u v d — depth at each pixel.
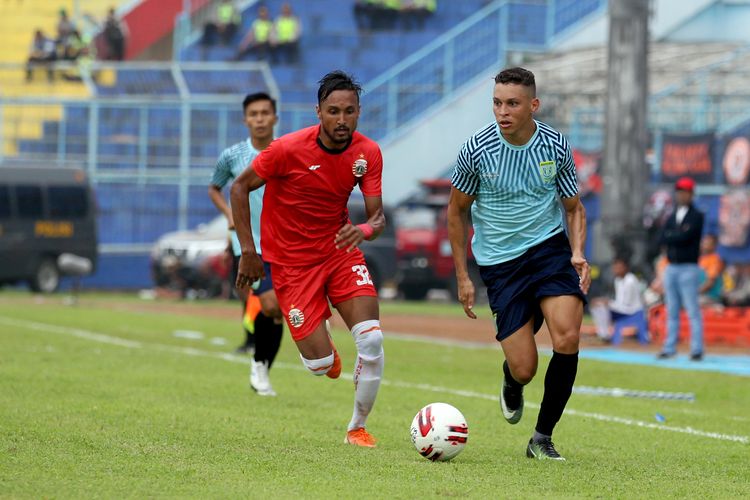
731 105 144.12
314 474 24.39
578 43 156.12
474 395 41.72
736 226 125.50
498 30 156.50
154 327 72.00
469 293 28.97
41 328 67.69
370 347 28.30
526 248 28.08
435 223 129.50
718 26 158.62
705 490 24.22
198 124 150.88
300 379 45.47
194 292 124.31
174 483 22.95
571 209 28.61
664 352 62.16
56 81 154.50
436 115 155.00
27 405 34.00
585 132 140.62
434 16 157.75
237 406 36.09
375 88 156.25
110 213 149.50
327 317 28.95
